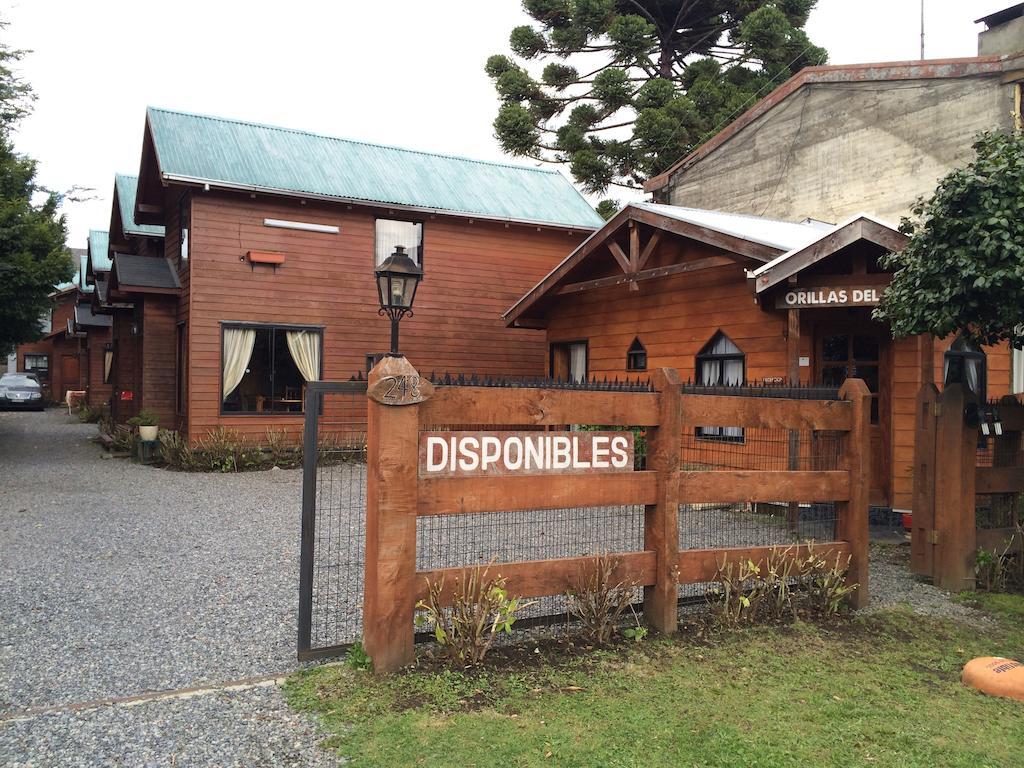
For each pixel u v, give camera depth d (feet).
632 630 14.62
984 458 26.12
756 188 53.31
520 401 13.65
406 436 12.51
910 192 43.50
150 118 46.78
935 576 19.15
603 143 78.69
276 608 16.40
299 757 9.81
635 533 22.95
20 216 44.91
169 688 12.14
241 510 28.71
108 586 18.07
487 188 55.52
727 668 13.15
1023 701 12.01
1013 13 42.60
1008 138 17.12
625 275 34.42
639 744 10.26
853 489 17.02
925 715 11.44
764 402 16.10
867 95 45.96
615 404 14.53
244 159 46.62
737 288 31.50
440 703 11.37
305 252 46.29
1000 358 29.45
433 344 50.72
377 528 12.34
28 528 24.81
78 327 80.69
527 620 14.49
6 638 14.42
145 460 43.96
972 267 15.80
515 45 80.48
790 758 10.00
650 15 81.76
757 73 82.17
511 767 9.59
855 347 28.78
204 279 43.21
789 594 16.40
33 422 73.82
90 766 9.55
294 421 45.55
